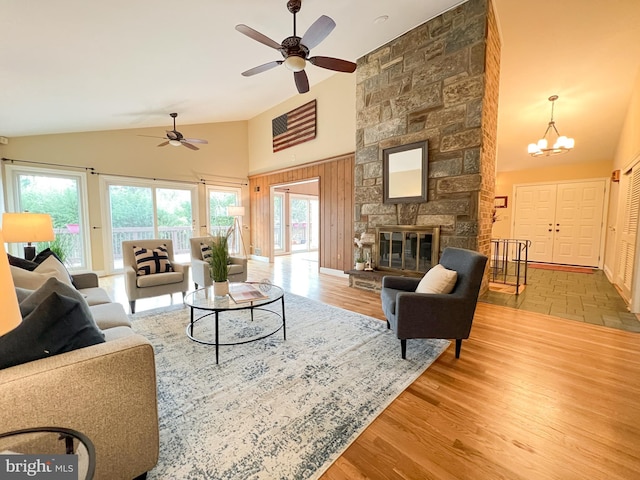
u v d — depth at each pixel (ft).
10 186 14.92
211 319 10.31
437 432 4.95
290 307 11.75
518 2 10.53
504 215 24.07
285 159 21.75
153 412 3.90
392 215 13.57
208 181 23.07
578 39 11.37
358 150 14.93
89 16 7.56
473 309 7.28
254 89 17.19
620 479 4.05
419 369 6.97
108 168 18.08
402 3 10.54
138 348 3.74
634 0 9.64
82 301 4.64
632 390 6.09
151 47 9.78
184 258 22.02
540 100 14.94
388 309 8.23
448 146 11.47
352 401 5.76
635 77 12.69
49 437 3.03
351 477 4.09
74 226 17.16
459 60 10.99
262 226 24.66
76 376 3.29
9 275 2.44
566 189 21.33
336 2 10.00
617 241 15.19
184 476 4.08
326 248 18.92
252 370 6.91
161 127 20.30
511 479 4.05
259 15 9.54
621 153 15.97
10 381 2.95
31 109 12.18
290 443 4.70
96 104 13.38
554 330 9.23
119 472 3.66
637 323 9.77
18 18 7.06
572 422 5.18
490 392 6.06
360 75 14.56
